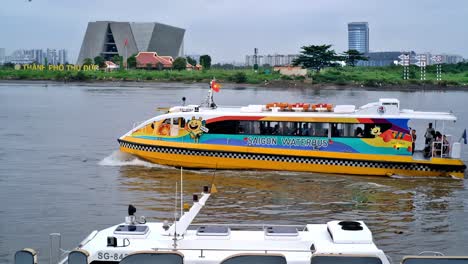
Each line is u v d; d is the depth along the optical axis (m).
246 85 151.88
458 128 55.81
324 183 30.73
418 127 53.19
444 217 25.20
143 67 192.75
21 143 44.16
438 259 12.36
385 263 13.35
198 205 14.97
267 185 30.11
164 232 14.51
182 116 33.16
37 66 191.50
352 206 26.73
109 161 35.72
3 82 158.88
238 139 32.66
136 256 12.30
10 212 25.09
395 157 31.98
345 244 13.66
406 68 160.38
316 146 32.28
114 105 81.81
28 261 12.65
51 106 79.62
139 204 26.33
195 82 158.62
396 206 26.81
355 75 157.62
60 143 44.31
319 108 33.00
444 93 130.25
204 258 13.40
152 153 33.62
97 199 27.25
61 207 25.92
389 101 32.19
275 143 32.47
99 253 13.64
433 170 31.95
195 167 33.09
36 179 31.42
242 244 14.01
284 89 140.88
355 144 32.16
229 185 29.97
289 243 14.01
